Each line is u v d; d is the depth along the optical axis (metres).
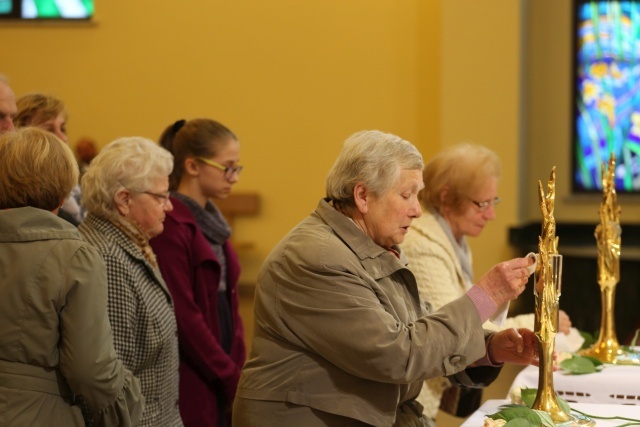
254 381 3.15
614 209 4.28
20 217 3.03
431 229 4.31
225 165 4.84
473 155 4.41
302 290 3.03
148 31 9.88
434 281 4.18
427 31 9.52
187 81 9.89
